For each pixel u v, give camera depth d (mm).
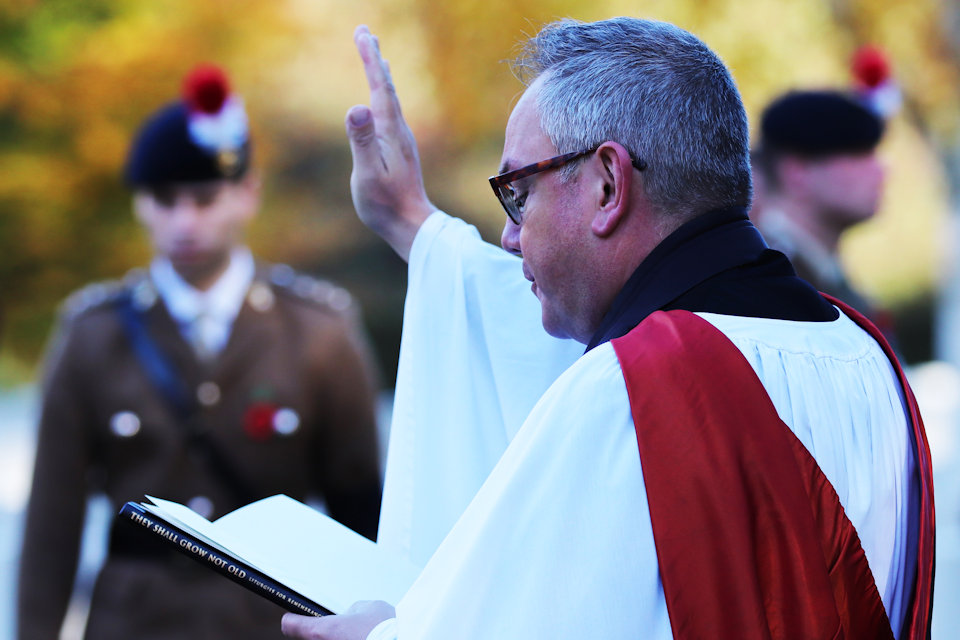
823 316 4289
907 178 32812
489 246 5520
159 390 8555
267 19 30688
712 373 3754
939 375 20812
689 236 4094
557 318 4445
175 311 8703
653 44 4152
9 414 28266
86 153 30703
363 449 8867
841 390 4059
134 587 8133
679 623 3557
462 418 5355
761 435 3705
